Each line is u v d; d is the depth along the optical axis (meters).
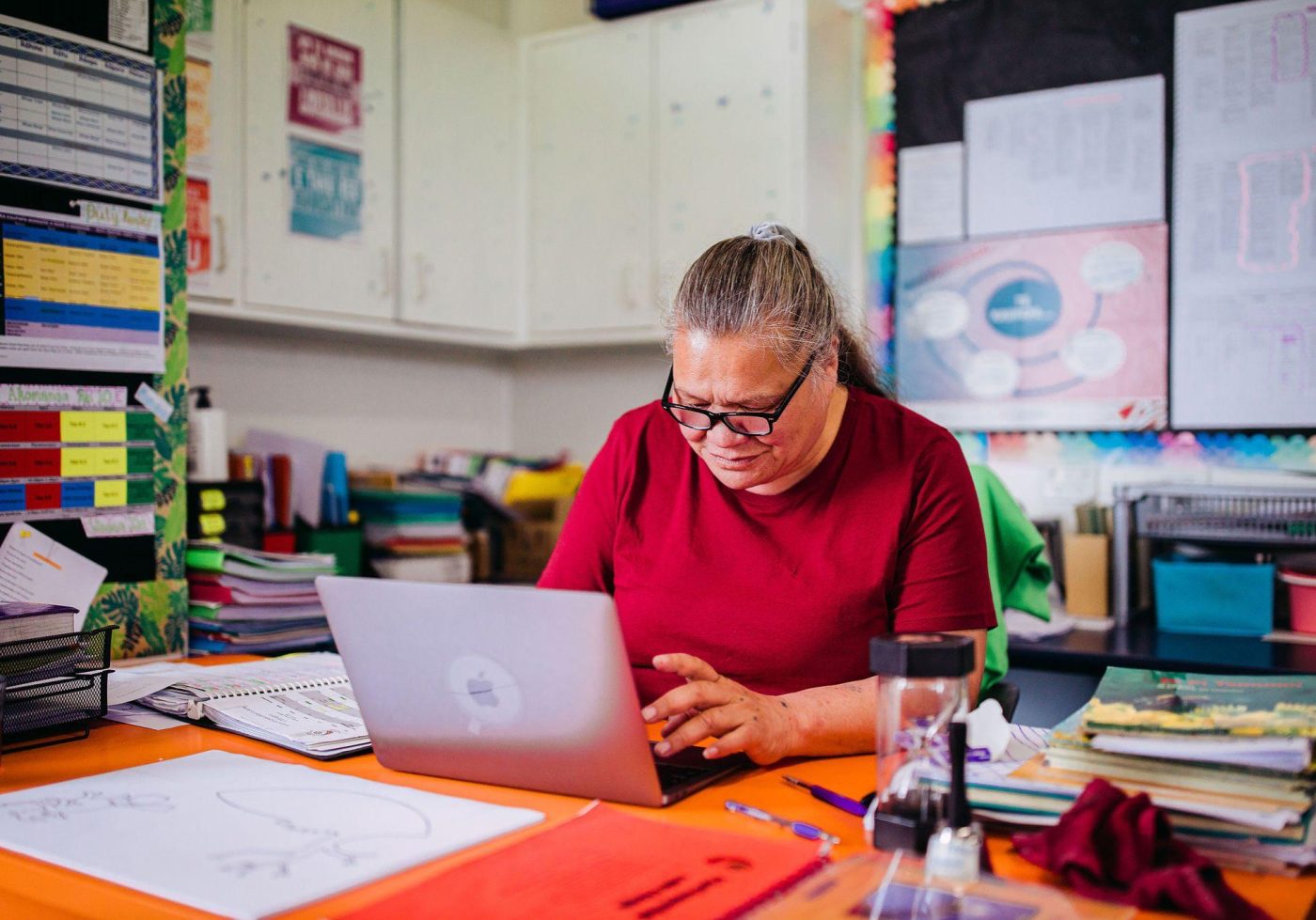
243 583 1.94
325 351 2.97
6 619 1.18
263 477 2.34
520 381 3.54
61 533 1.65
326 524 2.51
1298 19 2.50
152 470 1.78
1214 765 0.79
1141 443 2.70
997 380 2.84
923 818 0.80
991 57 2.83
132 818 0.88
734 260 1.19
